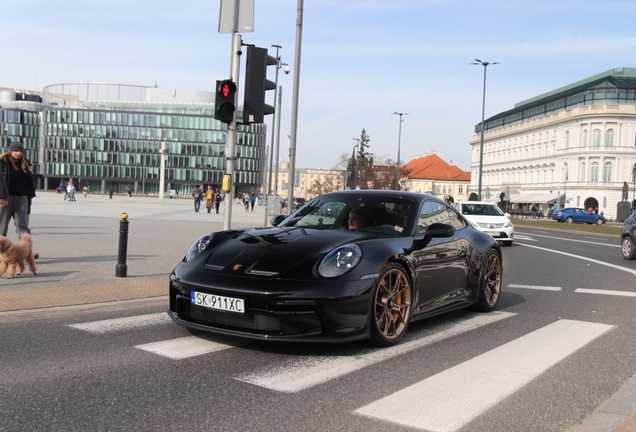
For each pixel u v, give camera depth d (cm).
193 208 4259
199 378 367
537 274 1049
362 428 293
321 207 581
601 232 3434
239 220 2659
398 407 326
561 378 395
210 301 429
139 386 348
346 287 418
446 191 13562
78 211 2772
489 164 11450
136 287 703
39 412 302
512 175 10425
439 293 541
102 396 329
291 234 495
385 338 457
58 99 11619
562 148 8656
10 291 641
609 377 400
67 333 479
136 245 1210
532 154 9650
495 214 1914
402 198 569
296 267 427
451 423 305
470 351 459
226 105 828
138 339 464
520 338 512
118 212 2827
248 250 459
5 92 13312
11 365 385
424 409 324
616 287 891
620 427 300
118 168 11144
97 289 677
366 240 474
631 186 8000
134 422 292
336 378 376
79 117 11144
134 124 11144
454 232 548
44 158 11200
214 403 323
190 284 439
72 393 332
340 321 415
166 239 1380
